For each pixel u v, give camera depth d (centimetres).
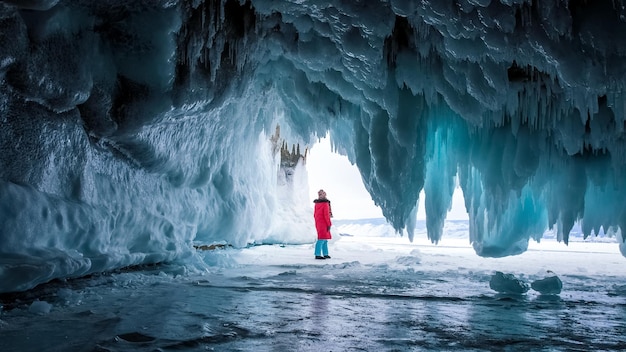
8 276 408
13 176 470
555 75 652
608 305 576
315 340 370
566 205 958
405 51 760
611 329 438
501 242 1086
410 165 862
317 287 679
